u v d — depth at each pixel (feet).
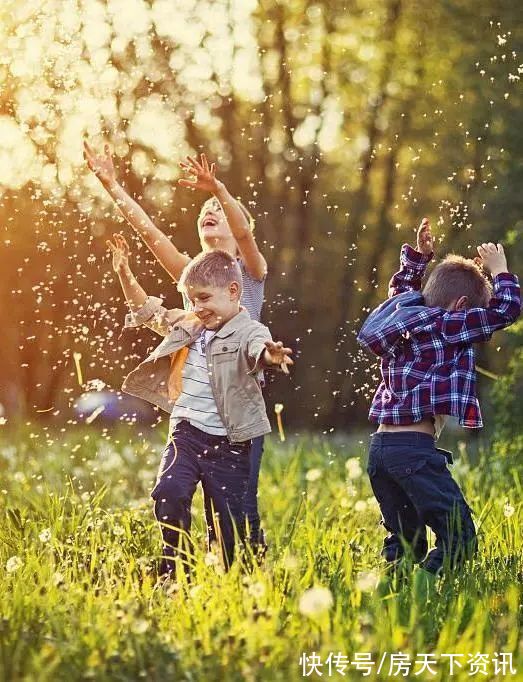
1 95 19.53
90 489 23.11
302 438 32.27
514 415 32.60
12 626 11.39
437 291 16.65
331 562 14.90
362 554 16.29
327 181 81.41
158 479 15.51
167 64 36.01
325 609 11.19
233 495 15.66
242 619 11.78
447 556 15.11
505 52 63.26
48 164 20.61
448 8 71.61
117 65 24.08
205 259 15.98
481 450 26.99
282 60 76.38
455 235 64.08
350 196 82.07
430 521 15.81
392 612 11.89
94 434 31.30
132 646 10.83
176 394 16.11
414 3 77.51
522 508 19.63
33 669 9.95
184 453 15.64
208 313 15.83
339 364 77.20
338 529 18.12
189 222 48.57
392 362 16.38
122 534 17.03
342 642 10.87
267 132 74.95
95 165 18.13
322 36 78.84
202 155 17.56
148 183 27.94
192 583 13.42
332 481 24.75
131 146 25.27
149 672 10.27
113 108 23.04
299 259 80.89
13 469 25.48
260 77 71.97
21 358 26.43
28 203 20.35
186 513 15.31
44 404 28.04
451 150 66.08
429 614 12.57
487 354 50.03
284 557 14.35
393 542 16.49
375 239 81.41
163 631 11.64
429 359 16.07
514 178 59.21
